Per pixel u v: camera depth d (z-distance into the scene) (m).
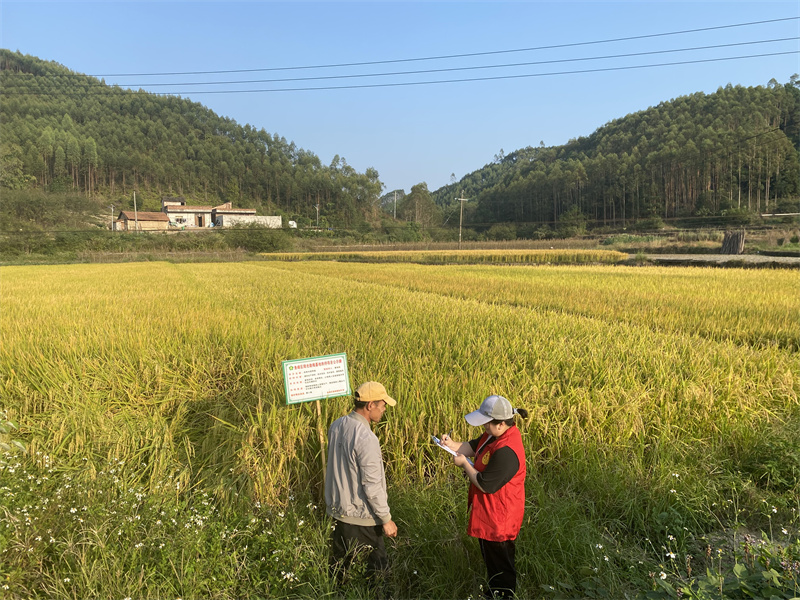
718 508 4.22
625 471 4.51
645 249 56.84
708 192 105.44
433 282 21.84
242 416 5.60
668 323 11.11
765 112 129.38
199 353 7.96
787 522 4.06
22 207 88.00
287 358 7.42
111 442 5.11
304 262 48.75
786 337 9.59
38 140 140.50
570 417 5.14
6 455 4.43
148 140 184.00
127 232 73.06
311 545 3.53
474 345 8.07
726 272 26.23
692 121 139.88
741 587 2.79
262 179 171.62
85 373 7.07
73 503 3.86
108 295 16.86
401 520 3.93
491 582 3.30
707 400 5.75
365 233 108.62
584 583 3.28
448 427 4.80
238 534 3.62
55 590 3.04
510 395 5.51
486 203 150.62
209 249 71.50
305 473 4.39
